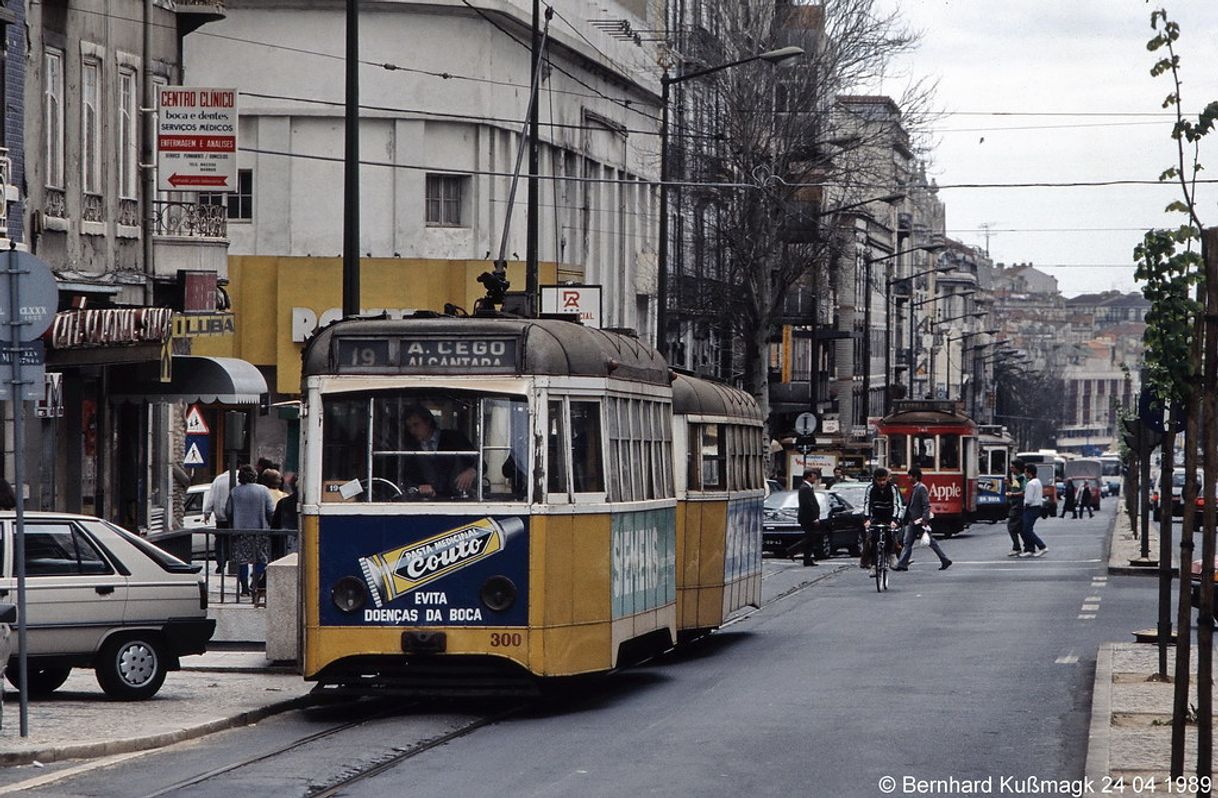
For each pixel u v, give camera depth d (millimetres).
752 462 32938
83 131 40531
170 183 41375
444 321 21219
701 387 29453
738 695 22984
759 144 72688
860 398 134125
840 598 40500
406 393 20969
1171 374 17484
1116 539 64062
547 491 20812
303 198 62969
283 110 62688
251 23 62812
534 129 49406
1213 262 14180
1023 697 22312
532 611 20641
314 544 20984
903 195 76438
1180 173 15914
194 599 23219
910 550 50469
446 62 63781
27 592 22172
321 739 19531
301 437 21469
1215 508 14273
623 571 22375
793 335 103375
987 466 95000
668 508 24984
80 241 40188
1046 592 40844
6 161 34875
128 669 22703
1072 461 156000
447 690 20750
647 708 21828
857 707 21516
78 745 18422
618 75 78500
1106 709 20156
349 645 20812
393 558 20781
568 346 21391
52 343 33750
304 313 61844
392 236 63375
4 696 23156
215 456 60906
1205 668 14086
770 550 58156
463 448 20891
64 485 40875
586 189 76625
